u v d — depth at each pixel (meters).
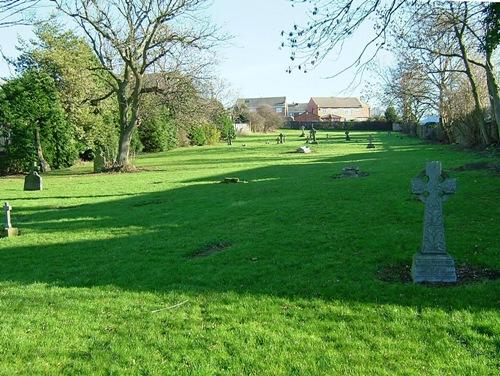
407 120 64.75
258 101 166.50
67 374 5.18
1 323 6.54
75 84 37.91
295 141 61.66
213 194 18.05
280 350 5.43
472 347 5.28
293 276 7.80
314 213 12.67
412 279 7.36
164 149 54.31
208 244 10.36
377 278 7.51
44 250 10.85
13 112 34.16
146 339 5.88
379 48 7.98
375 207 12.90
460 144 36.97
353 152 38.06
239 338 5.77
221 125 60.56
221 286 7.61
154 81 33.50
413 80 40.72
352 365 5.04
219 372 5.04
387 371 4.88
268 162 32.28
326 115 143.50
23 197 20.30
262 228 11.42
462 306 6.25
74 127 38.34
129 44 30.30
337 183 18.34
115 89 33.00
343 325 5.95
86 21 31.19
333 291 7.04
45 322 6.53
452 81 36.62
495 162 20.45
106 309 6.94
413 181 7.29
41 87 35.75
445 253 7.22
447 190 7.18
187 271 8.51
